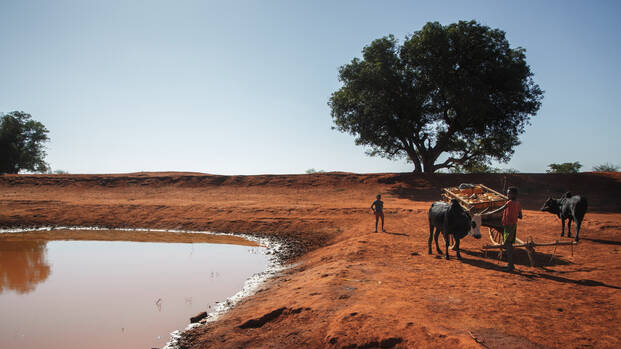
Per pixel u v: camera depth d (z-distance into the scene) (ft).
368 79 97.45
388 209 64.39
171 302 25.64
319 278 24.56
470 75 94.79
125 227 68.59
